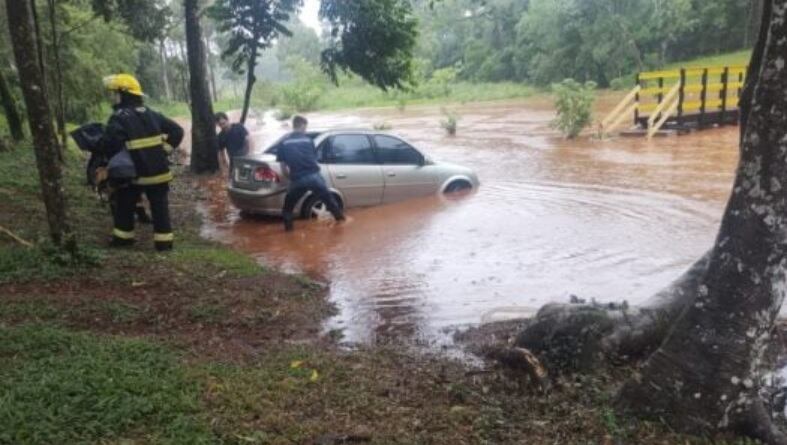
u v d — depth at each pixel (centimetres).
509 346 551
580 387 470
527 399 462
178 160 2203
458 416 434
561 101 2462
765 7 489
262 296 722
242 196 1163
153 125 877
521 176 1619
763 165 395
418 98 6719
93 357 492
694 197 1280
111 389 431
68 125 2880
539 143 2383
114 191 894
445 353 576
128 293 692
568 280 806
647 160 1809
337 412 439
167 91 6681
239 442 386
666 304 538
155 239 895
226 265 828
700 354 412
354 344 602
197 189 1579
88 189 1329
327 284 810
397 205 1270
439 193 1338
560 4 6700
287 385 472
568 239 998
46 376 445
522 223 1110
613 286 780
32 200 1147
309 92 6084
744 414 409
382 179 1259
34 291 672
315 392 466
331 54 1927
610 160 1839
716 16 6356
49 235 880
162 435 387
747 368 406
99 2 2142
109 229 1020
